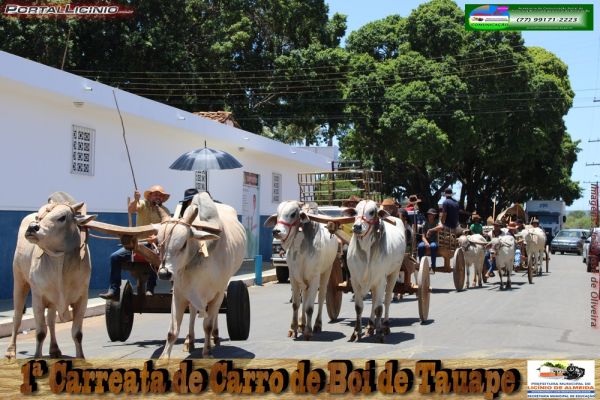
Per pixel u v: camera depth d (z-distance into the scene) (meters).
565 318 13.40
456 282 18.38
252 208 27.22
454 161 41.00
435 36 42.09
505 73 40.66
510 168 48.50
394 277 11.27
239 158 25.78
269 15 39.50
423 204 49.53
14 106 14.98
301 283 10.63
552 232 50.69
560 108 42.31
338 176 19.72
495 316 13.51
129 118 18.20
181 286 7.96
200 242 7.89
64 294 7.79
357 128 40.62
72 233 7.81
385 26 44.34
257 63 39.34
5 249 14.79
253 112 39.03
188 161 12.11
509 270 19.36
